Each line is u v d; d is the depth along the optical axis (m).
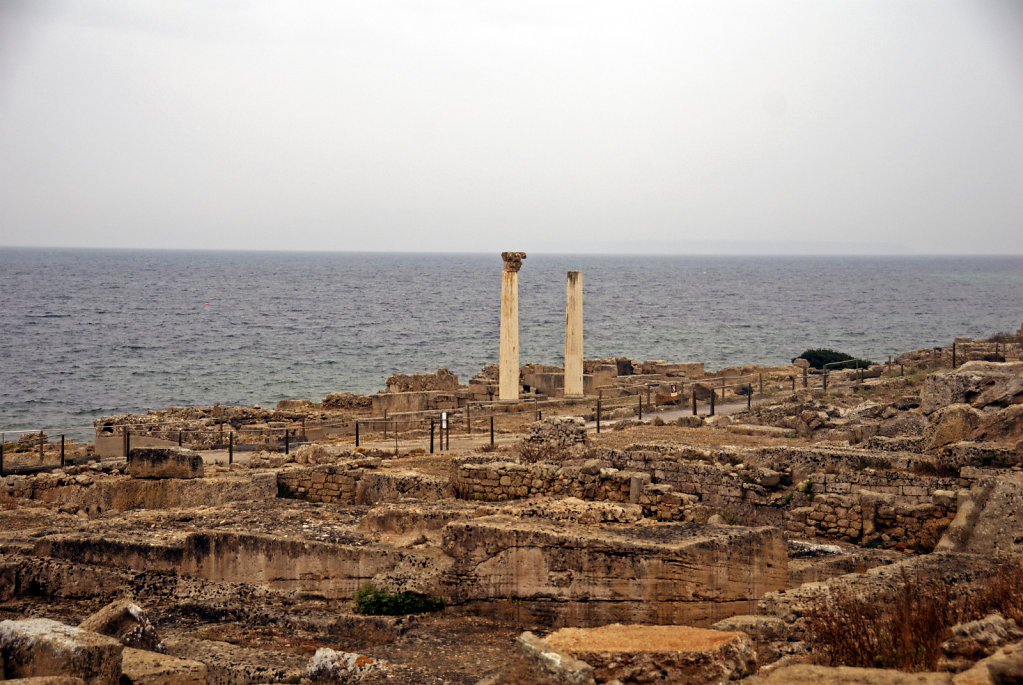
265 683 13.65
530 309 179.50
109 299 191.38
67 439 58.38
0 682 11.07
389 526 19.42
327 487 25.58
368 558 18.02
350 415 48.16
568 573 15.83
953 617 12.37
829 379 47.75
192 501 24.84
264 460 29.61
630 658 10.64
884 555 18.14
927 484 19.92
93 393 79.81
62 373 90.50
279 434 40.34
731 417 34.19
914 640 11.62
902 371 48.78
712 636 11.25
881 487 20.47
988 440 21.16
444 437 38.03
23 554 19.84
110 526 21.27
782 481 21.67
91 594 18.98
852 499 20.27
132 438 37.41
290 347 114.38
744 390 48.06
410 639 15.31
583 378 53.22
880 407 33.00
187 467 25.19
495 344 119.50
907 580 13.66
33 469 30.94
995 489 18.59
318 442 38.28
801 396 39.09
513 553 16.28
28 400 75.81
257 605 17.70
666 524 17.09
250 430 40.59
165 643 15.02
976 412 21.70
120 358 102.12
